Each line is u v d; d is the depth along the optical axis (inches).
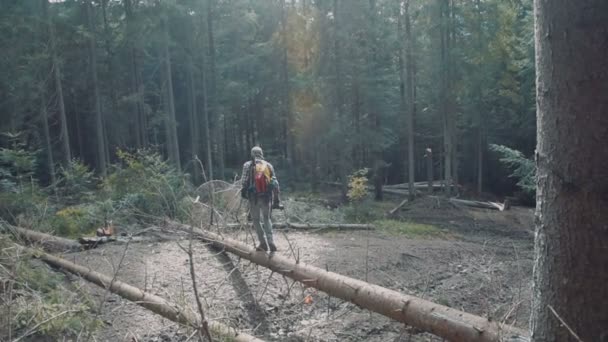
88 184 641.6
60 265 296.5
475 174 1050.1
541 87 63.4
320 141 841.5
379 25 841.5
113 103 995.9
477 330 160.4
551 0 59.8
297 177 1073.5
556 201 61.9
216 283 289.6
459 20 810.2
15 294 219.5
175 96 1284.4
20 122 760.3
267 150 1206.9
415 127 1065.5
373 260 347.9
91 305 236.2
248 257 303.6
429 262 363.3
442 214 623.8
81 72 943.0
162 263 318.3
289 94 1059.9
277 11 1067.3
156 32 902.4
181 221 420.2
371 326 247.9
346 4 808.3
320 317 263.0
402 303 196.5
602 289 57.9
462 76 795.4
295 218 522.9
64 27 833.5
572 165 59.1
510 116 971.3
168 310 219.5
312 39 902.4
